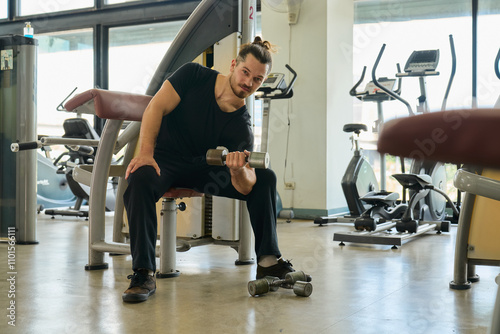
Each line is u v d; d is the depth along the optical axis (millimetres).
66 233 4293
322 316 1801
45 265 2779
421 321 1739
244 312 1848
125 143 2984
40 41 7543
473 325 1693
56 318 1746
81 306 1915
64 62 7422
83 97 2299
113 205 6180
